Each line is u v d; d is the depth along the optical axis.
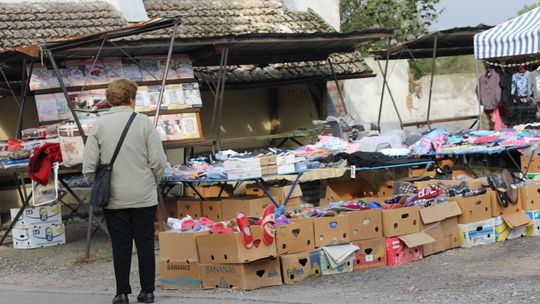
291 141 16.97
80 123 10.14
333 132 15.45
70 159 10.10
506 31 15.63
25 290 8.60
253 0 18.19
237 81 15.96
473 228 9.76
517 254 9.11
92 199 6.97
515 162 12.63
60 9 15.67
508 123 16.42
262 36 13.01
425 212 9.20
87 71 11.88
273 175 10.28
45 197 10.87
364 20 25.94
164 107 12.35
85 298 7.82
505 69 16.42
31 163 10.34
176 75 12.70
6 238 12.49
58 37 14.52
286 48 14.48
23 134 11.36
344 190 11.88
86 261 10.14
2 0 15.33
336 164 11.76
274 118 17.70
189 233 8.09
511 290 6.99
